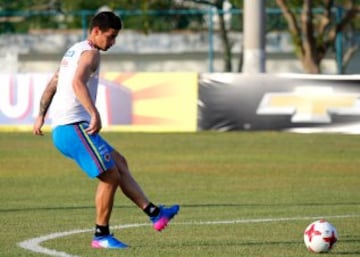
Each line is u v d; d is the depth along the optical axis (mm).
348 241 29156
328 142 68438
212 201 40219
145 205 27266
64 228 32000
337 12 115188
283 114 74125
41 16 142375
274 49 136875
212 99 75250
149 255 26359
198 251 27125
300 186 46156
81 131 26812
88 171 26844
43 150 65062
